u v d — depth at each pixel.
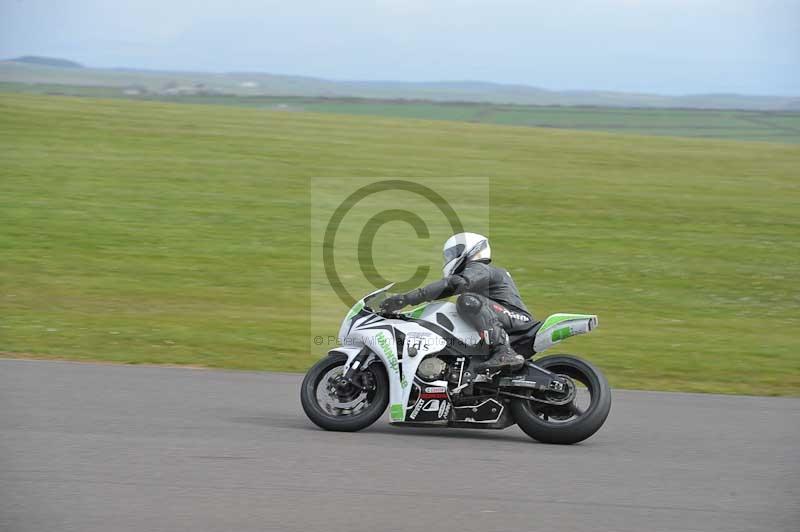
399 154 69.94
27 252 39.41
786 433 16.55
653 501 12.12
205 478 12.54
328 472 13.06
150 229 44.78
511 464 13.88
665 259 43.16
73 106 83.19
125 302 32.06
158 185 54.28
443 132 85.81
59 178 54.34
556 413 16.08
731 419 17.70
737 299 36.75
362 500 11.77
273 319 30.23
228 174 58.50
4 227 43.34
